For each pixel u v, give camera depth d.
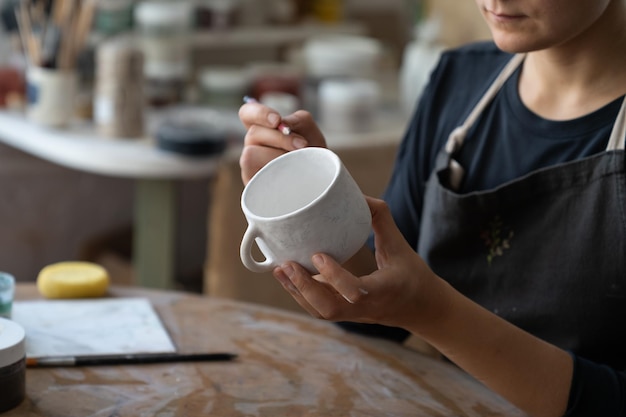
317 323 1.25
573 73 1.13
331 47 2.69
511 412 1.03
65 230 2.82
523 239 1.14
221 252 2.04
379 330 1.23
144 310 1.25
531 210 1.14
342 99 2.27
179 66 2.59
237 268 2.05
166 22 2.60
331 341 1.20
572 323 1.10
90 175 2.81
